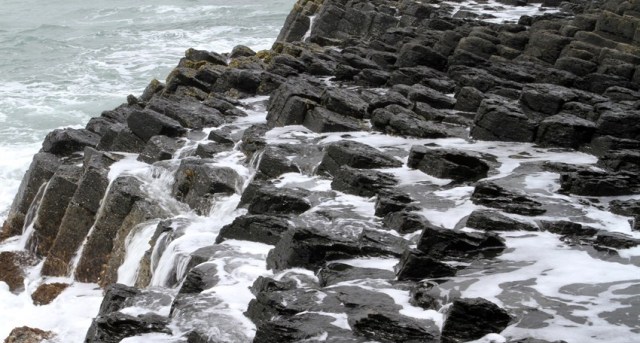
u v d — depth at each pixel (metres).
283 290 13.22
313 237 14.30
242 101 27.66
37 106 37.62
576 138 19.95
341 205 17.02
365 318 11.55
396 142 21.08
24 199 24.02
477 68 27.50
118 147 23.69
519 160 19.16
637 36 27.59
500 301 11.93
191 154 22.42
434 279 12.96
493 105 21.09
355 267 13.80
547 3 40.12
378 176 17.77
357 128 22.25
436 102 23.86
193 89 28.83
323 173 19.19
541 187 17.12
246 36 54.94
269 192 17.39
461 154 17.92
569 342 10.78
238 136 23.17
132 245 19.59
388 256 14.27
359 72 28.48
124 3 70.75
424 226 14.50
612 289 12.34
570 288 12.39
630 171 17.42
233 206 19.08
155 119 23.50
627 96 23.39
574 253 13.79
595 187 16.44
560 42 28.69
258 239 16.11
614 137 19.56
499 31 31.66
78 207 21.80
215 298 13.51
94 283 20.94
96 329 13.05
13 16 66.75
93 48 51.44
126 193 20.59
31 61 47.78
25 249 23.14
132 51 50.09
